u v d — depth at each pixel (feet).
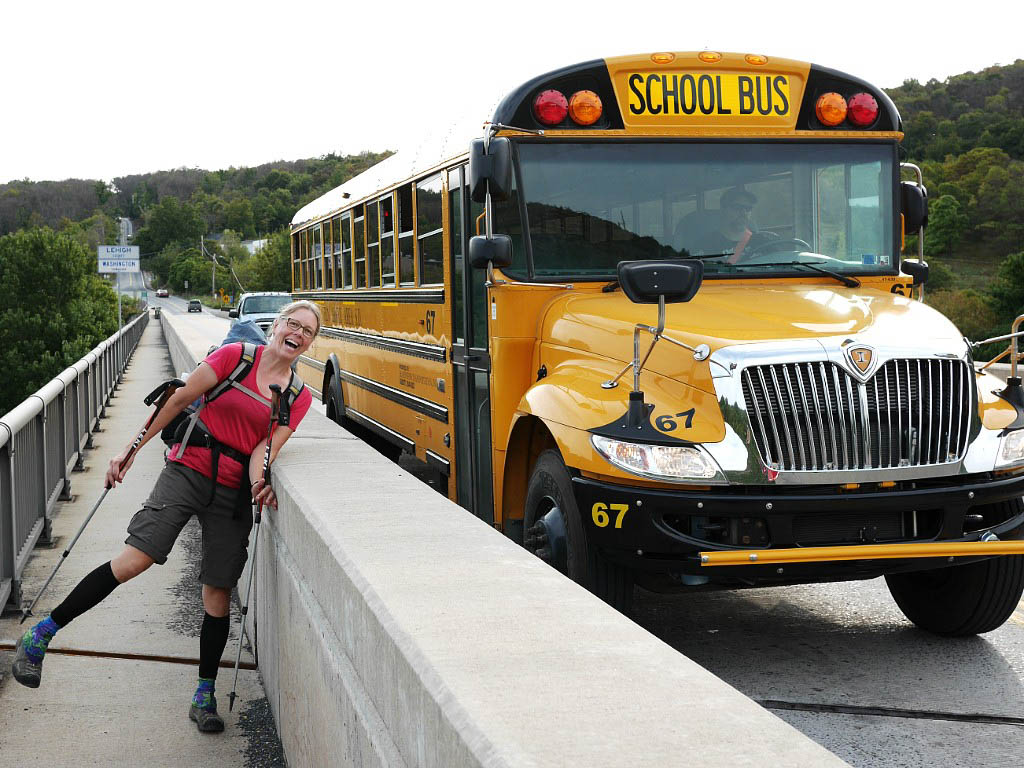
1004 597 17.34
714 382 15.70
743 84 20.27
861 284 20.24
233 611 20.70
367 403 34.09
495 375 20.02
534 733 5.72
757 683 16.39
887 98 20.94
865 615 20.22
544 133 19.58
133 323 135.13
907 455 15.85
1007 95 536.01
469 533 10.83
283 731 13.75
